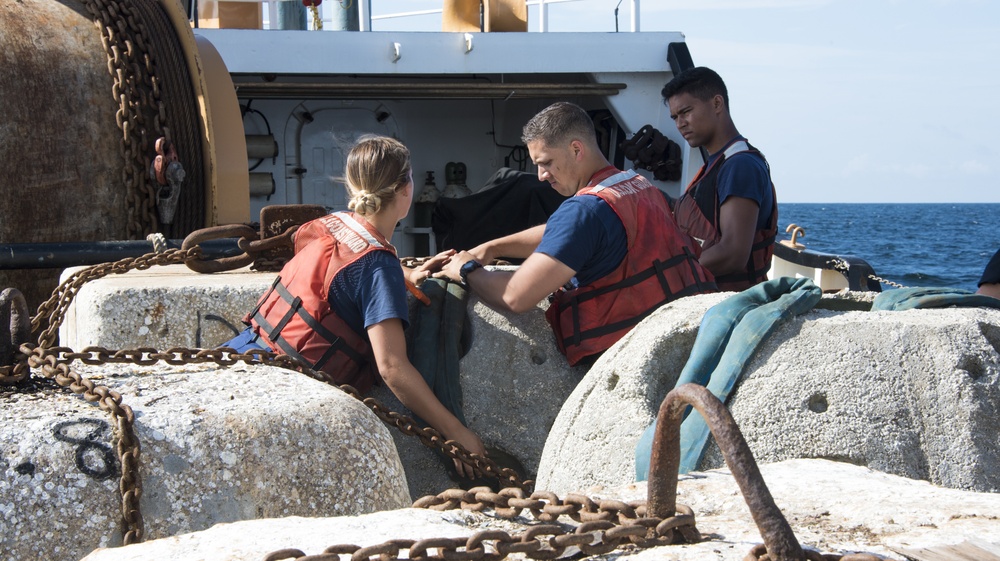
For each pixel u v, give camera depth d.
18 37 5.54
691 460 2.61
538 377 3.88
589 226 3.66
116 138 5.77
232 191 6.20
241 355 2.82
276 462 2.29
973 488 2.53
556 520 1.88
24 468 2.10
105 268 4.02
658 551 1.69
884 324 2.72
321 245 3.46
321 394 2.52
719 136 5.03
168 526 2.16
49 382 2.51
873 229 130.12
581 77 8.80
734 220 4.67
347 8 9.73
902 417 2.60
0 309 2.45
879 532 1.85
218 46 7.43
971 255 67.38
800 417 2.62
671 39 7.87
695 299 3.22
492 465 3.13
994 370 2.64
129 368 2.72
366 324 3.38
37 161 5.51
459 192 9.35
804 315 2.85
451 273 3.92
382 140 3.54
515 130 9.57
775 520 1.43
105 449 2.17
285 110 8.95
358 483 2.37
